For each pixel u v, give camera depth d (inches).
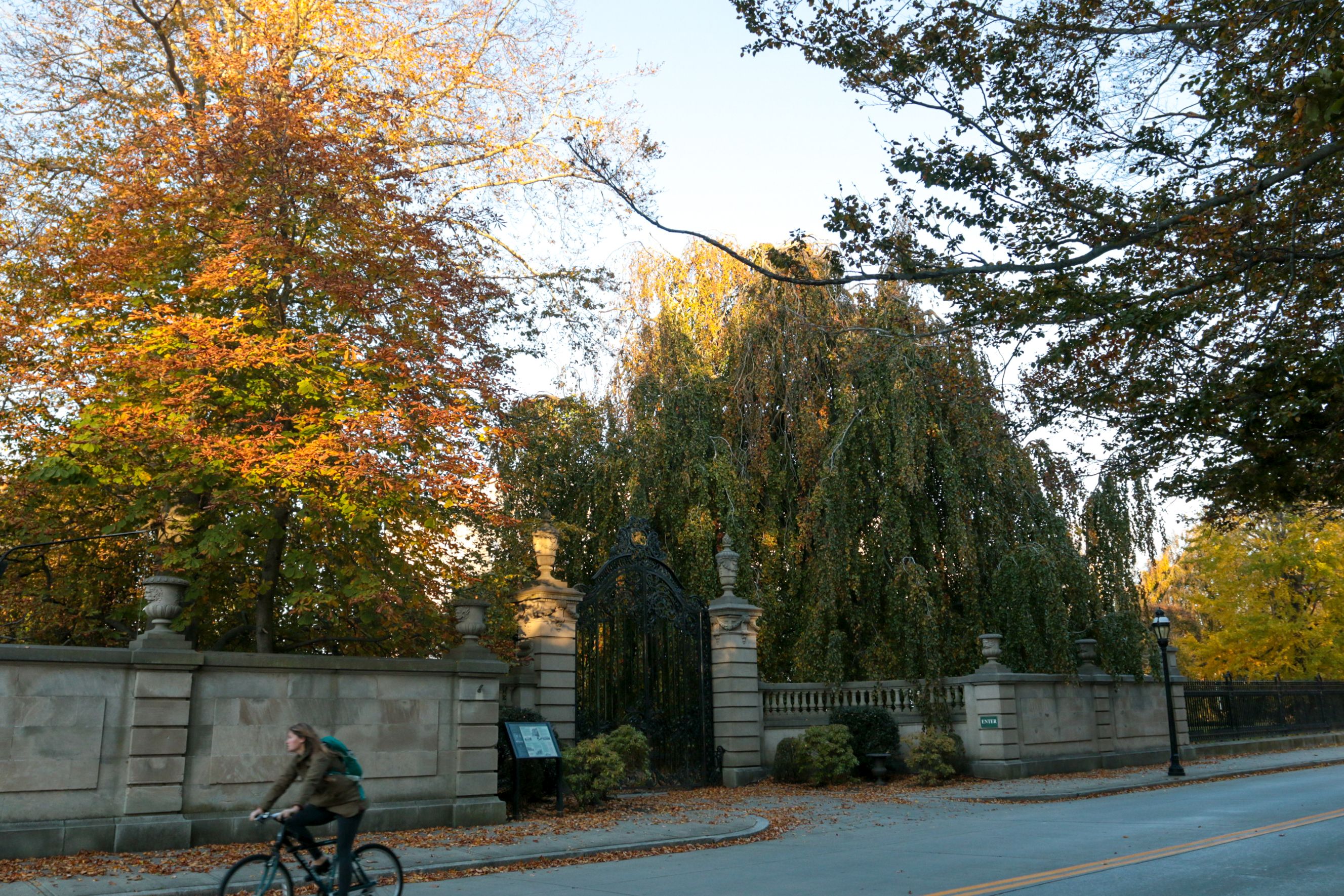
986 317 396.5
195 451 519.8
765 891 366.3
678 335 1024.2
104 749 457.7
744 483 966.4
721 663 871.7
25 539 613.9
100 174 626.8
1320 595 1453.0
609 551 956.0
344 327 647.1
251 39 715.4
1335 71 282.5
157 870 414.3
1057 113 379.9
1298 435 405.1
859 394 979.9
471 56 804.6
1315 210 376.2
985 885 357.4
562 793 650.2
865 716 878.4
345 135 669.3
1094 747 971.9
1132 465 462.6
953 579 986.1
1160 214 370.9
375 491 548.4
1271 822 534.3
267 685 517.7
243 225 575.8
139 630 683.4
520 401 734.5
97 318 593.9
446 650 695.7
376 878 332.5
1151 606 1884.8
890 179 390.0
